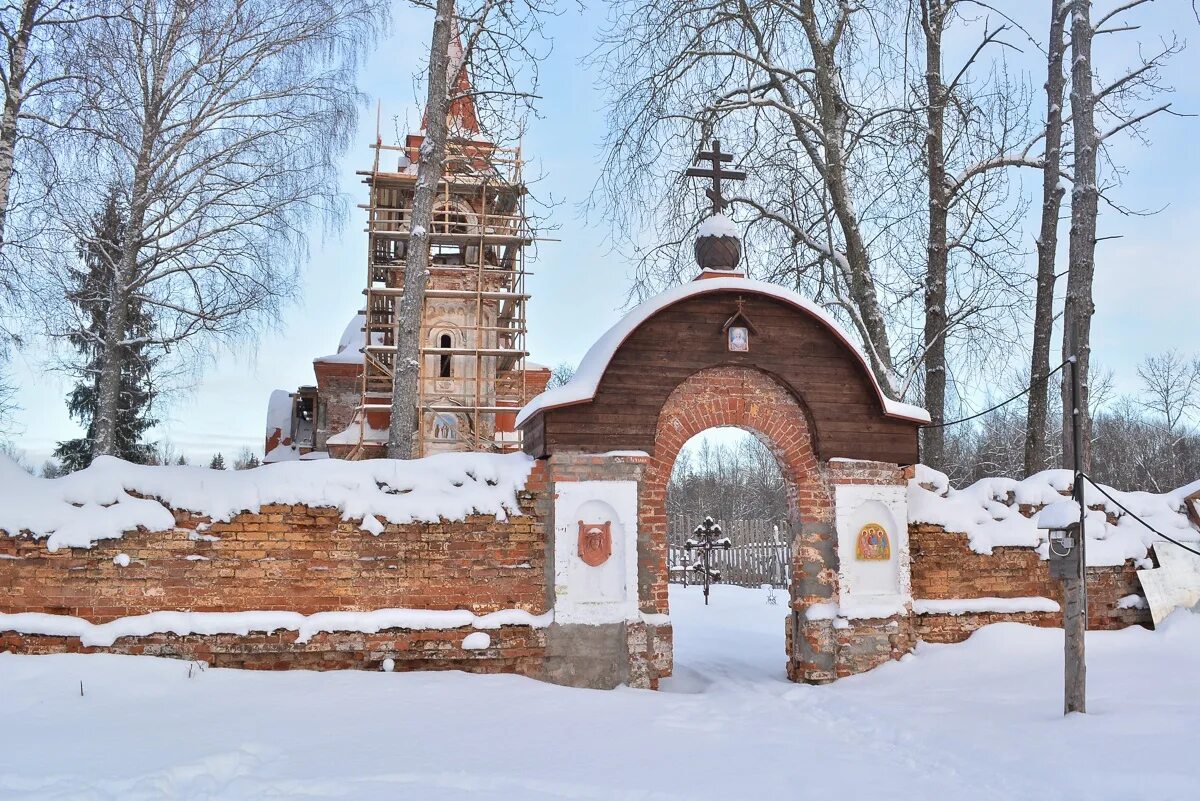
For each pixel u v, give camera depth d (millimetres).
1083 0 17219
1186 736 8125
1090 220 16938
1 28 13266
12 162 13328
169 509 11055
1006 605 13430
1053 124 18281
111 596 10711
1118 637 12852
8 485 10859
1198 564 14156
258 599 11078
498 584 11781
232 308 19219
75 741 7719
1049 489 14188
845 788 7160
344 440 26109
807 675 12406
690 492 64562
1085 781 7172
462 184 25188
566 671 11672
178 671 10188
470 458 12234
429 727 8734
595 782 7102
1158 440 52562
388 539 11523
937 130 18844
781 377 12797
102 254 18562
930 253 18766
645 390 12367
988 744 8414
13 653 10258
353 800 6516
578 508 11938
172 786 6703
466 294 25219
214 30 18578
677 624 20281
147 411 34156
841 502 12766
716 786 7105
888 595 12828
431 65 15180
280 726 8508
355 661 11227
